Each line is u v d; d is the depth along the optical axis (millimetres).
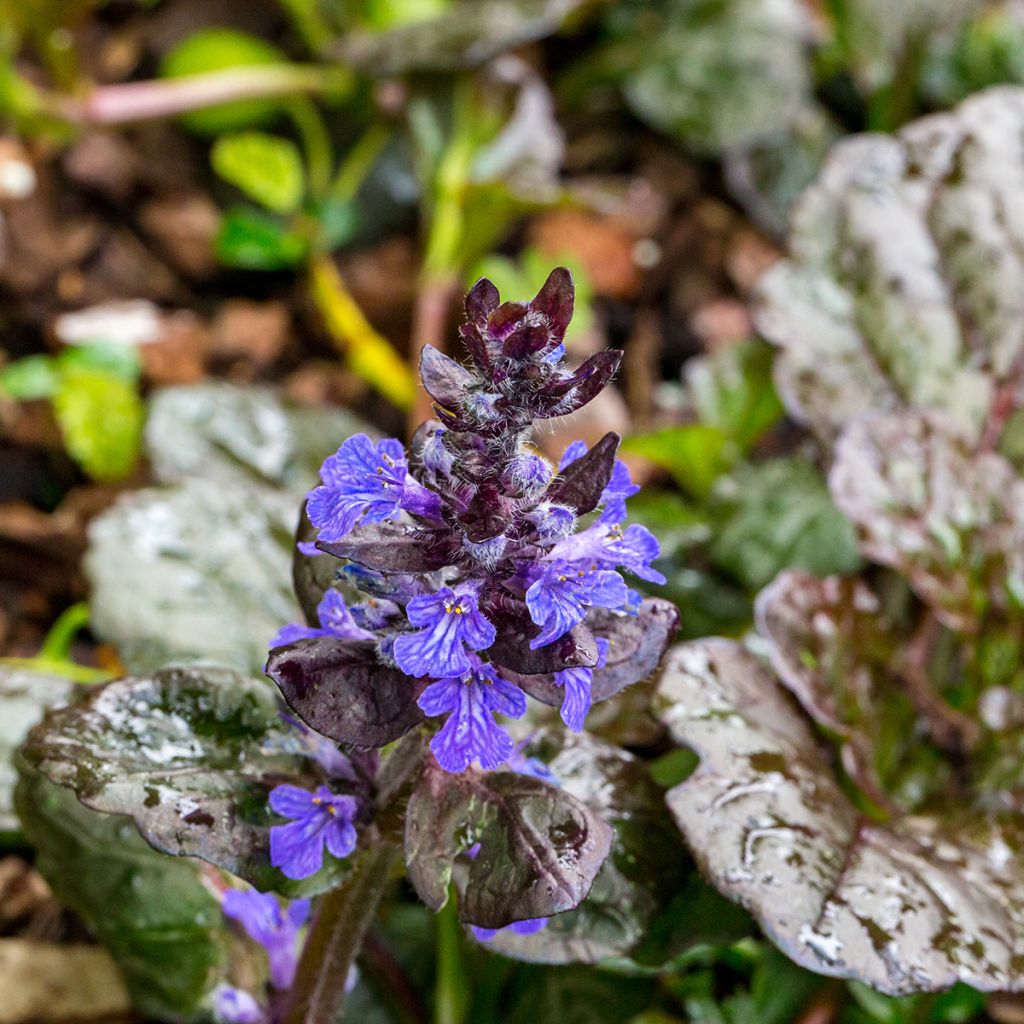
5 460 479
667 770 339
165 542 372
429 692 251
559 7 532
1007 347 391
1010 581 359
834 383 390
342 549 250
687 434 419
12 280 523
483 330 246
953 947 293
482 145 542
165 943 328
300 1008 284
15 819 346
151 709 285
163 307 547
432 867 264
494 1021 350
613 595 250
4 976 354
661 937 301
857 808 338
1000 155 406
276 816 275
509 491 250
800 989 349
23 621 444
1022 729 353
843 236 404
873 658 355
